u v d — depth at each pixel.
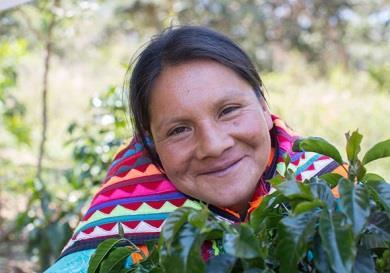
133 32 12.62
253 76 1.28
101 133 2.94
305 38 13.06
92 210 1.49
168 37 1.23
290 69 12.23
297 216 0.87
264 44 12.06
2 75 4.71
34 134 7.08
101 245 1.11
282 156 1.42
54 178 4.27
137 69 1.26
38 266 3.44
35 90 8.86
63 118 8.19
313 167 1.42
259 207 0.95
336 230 0.82
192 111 1.20
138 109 1.30
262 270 0.87
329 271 0.85
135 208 1.45
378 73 10.52
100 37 12.05
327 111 7.91
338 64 12.52
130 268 1.11
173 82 1.20
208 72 1.20
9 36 5.80
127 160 1.52
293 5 12.80
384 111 7.94
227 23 11.05
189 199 1.44
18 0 2.93
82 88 9.37
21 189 4.32
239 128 1.23
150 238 1.42
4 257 4.02
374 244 0.92
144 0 10.29
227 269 0.89
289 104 8.15
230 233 0.87
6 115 4.84
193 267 0.87
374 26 13.77
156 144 1.29
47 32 4.25
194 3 10.56
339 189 0.86
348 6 13.27
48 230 2.98
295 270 0.85
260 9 11.52
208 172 1.26
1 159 5.05
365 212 0.83
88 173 2.94
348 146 0.99
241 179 1.26
